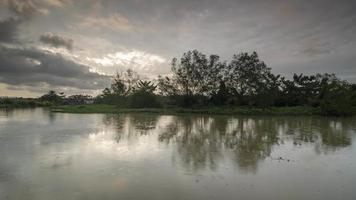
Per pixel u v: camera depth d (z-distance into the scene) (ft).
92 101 419.95
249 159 46.57
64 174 36.86
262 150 54.60
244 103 211.00
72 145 58.29
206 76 215.10
